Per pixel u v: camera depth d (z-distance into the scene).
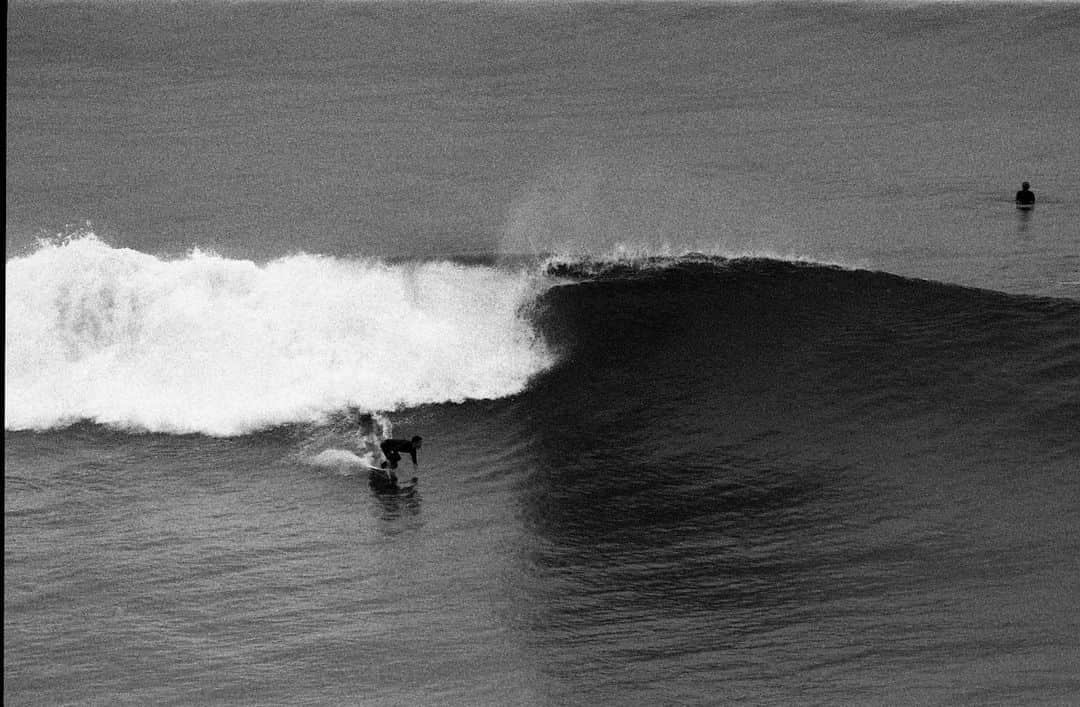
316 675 54.19
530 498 72.81
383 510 70.94
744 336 93.44
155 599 60.34
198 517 69.62
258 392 84.88
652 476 76.06
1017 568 63.84
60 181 169.75
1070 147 199.25
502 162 183.38
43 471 75.31
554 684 53.69
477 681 53.88
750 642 57.06
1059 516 69.81
